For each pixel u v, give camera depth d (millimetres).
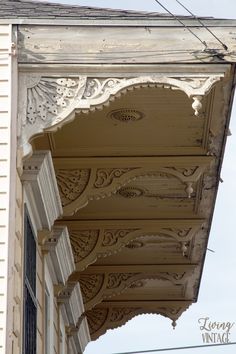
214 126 12820
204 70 10555
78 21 10633
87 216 15523
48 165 11188
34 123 10352
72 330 16516
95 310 19703
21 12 11102
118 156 13484
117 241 15680
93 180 13641
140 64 10539
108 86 10508
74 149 13383
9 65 10328
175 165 13602
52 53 10516
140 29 10648
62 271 13820
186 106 12289
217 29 10648
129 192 14961
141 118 12633
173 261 17891
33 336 11477
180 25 10648
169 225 15766
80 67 10492
